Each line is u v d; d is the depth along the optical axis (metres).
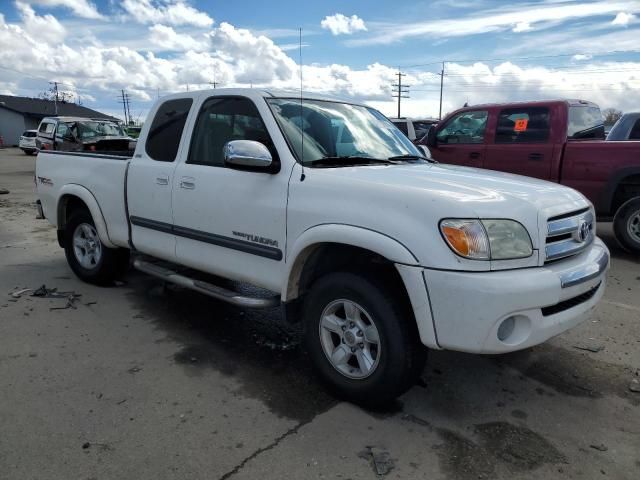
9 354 3.88
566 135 7.48
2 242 7.71
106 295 5.25
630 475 2.63
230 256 3.86
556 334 2.96
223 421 3.05
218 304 5.06
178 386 3.46
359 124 4.20
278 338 4.29
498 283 2.66
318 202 3.21
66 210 5.77
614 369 3.78
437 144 8.95
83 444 2.81
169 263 4.86
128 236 4.84
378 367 3.03
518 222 2.84
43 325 4.44
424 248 2.75
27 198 13.01
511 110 8.05
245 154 3.37
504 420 3.11
